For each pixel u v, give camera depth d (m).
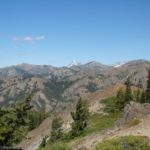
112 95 104.62
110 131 51.22
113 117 80.62
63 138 67.25
